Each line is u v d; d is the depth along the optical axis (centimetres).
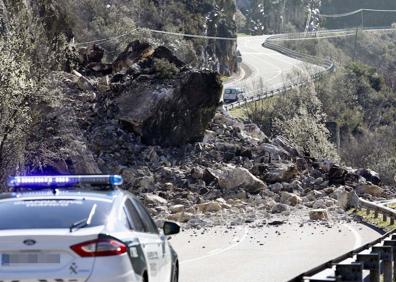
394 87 15925
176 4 13825
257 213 3828
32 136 3781
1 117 3144
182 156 4928
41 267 930
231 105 10225
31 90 3206
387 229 3212
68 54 5188
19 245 931
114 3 12250
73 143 4331
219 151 5038
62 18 5625
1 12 3994
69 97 4925
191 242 2781
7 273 928
